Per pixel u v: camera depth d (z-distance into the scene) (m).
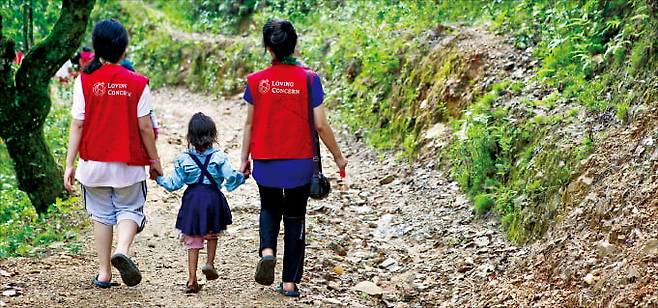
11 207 9.94
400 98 11.23
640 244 5.09
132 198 5.62
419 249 7.43
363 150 11.11
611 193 5.83
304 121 5.32
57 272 6.09
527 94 8.54
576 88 7.87
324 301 5.67
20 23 10.87
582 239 5.70
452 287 6.39
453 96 9.91
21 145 8.95
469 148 8.44
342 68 13.68
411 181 9.26
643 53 7.14
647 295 4.59
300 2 18.22
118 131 5.43
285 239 5.60
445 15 12.38
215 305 5.38
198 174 5.53
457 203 8.20
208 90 18.70
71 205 8.80
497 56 9.79
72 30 8.89
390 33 12.84
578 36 8.49
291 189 5.38
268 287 5.87
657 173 5.60
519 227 7.03
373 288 6.31
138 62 21.56
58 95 18.64
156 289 5.73
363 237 7.81
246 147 5.48
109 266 5.72
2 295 5.35
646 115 6.35
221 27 21.38
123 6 23.55
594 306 4.93
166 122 15.12
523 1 10.43
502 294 5.77
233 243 7.23
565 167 6.80
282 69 5.34
